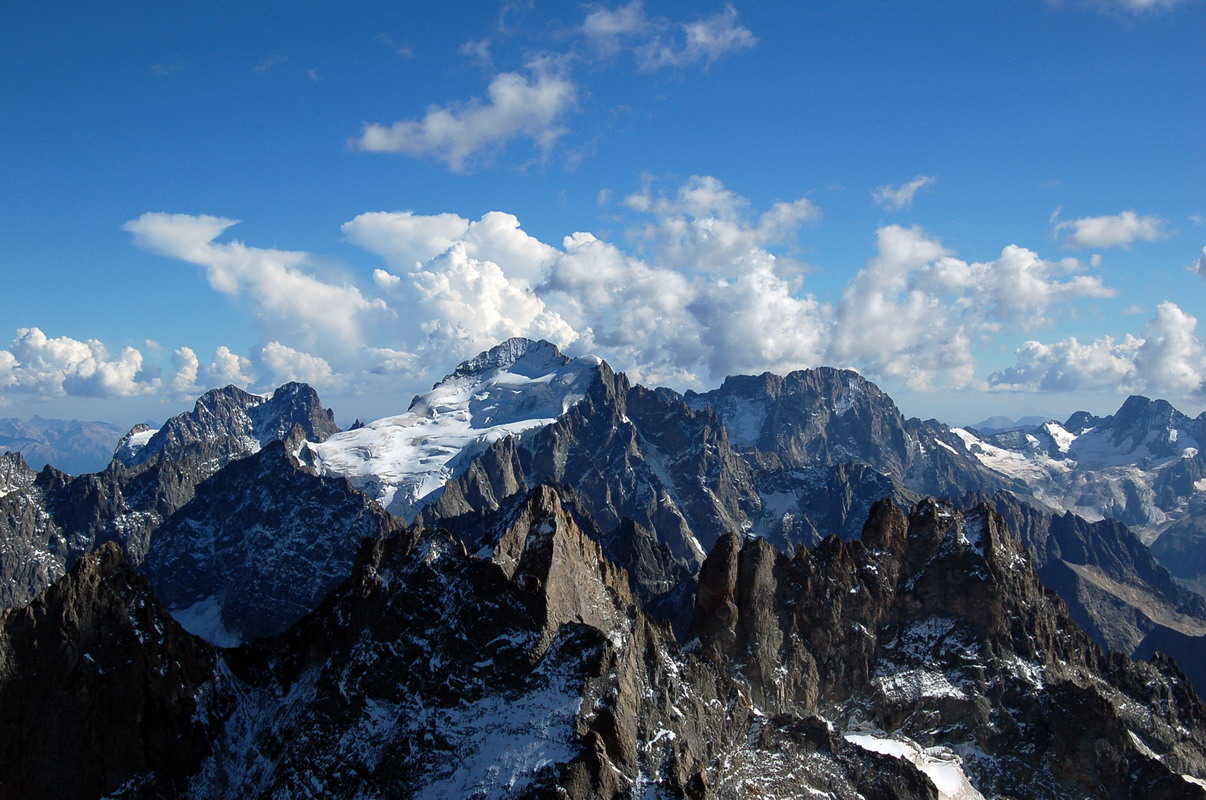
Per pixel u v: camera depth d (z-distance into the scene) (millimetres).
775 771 137500
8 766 125938
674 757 124062
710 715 140750
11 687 127938
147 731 133625
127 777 130375
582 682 129250
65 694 129875
